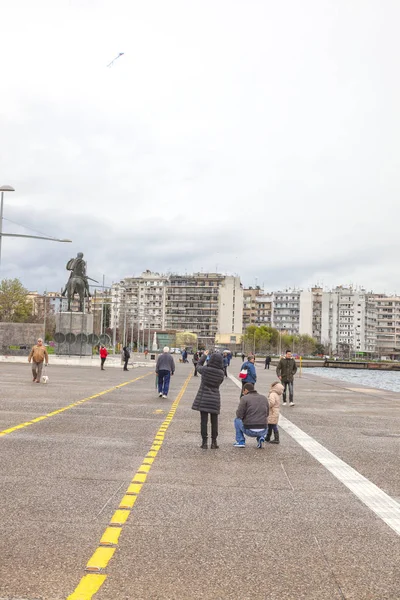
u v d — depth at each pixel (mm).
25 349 62188
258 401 13289
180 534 6812
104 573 5594
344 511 8031
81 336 62094
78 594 5113
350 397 30234
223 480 9766
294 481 9852
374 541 6754
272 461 11680
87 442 12953
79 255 64125
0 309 114625
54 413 18219
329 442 14375
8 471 9758
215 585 5395
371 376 118000
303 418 19703
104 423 16297
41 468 10078
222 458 11844
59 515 7395
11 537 6504
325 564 5992
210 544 6504
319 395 31391
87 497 8297
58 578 5441
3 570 5582
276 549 6402
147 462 11008
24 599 4984
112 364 60094
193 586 5359
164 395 26266
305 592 5297
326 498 8727
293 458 12086
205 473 10273
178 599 5082
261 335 195125
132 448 12461
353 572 5793
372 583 5531
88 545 6336
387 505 8398
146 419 17719
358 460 11992
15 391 25969
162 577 5543
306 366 157500
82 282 63406
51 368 51375
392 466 11422
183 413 19891
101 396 25141
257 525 7270
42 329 62375
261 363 109938
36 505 7793
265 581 5520
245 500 8477
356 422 18859
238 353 182750
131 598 5074
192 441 13891
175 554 6156
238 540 6668
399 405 25719
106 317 189250
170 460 11344
